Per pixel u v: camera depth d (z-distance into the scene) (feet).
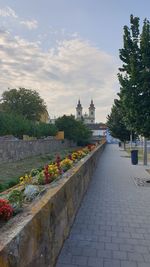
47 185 18.60
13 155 73.00
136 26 46.73
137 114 44.27
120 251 17.10
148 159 86.74
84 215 24.77
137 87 44.47
